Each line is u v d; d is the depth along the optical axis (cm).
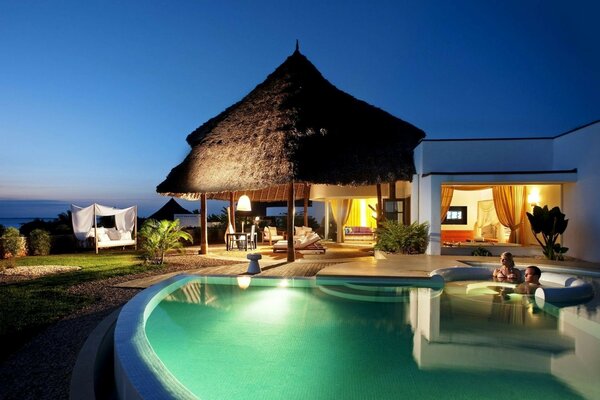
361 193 1803
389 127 1425
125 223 1862
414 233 1116
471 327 540
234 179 1223
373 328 540
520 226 1421
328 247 1650
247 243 1627
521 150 1159
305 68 1549
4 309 618
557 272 866
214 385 379
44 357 421
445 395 355
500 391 357
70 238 1694
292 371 412
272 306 648
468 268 839
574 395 353
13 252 1441
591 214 981
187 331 535
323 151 1197
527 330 523
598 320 521
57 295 720
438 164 1173
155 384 283
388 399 348
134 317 458
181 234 1187
